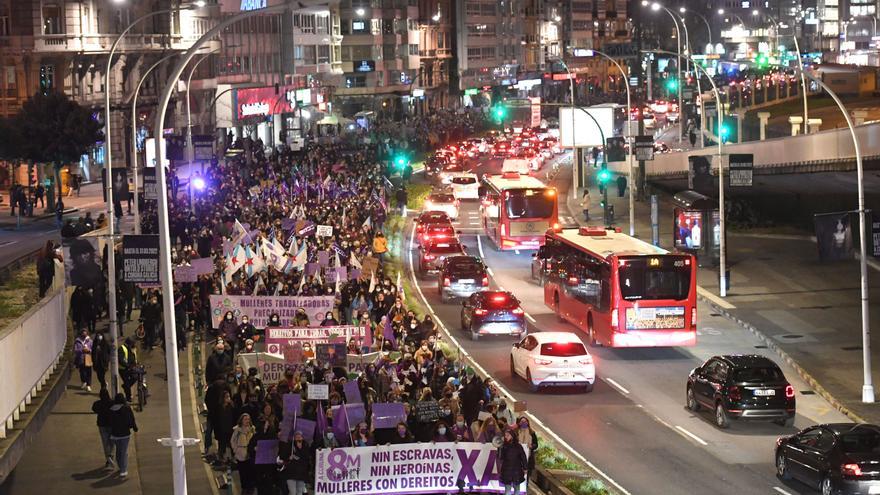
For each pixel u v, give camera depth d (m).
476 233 80.69
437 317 54.72
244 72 126.00
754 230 75.00
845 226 42.34
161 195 22.98
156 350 43.84
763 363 37.47
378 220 76.69
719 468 33.50
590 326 48.75
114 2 101.38
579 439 36.41
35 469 29.89
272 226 57.25
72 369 40.53
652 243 71.38
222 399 30.64
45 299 37.47
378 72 162.25
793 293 57.69
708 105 146.38
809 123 98.19
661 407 40.06
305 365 34.44
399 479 28.22
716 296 57.28
